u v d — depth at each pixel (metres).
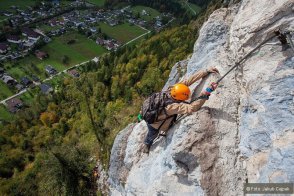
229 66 8.35
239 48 8.09
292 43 6.56
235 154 6.92
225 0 19.17
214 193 6.63
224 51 9.04
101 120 32.41
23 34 178.38
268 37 7.41
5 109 115.81
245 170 6.66
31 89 128.38
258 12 7.94
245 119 7.07
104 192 18.56
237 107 7.54
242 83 7.74
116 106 37.38
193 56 10.70
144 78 66.25
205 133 7.14
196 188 6.96
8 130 76.81
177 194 7.27
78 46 165.25
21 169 54.50
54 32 180.50
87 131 34.56
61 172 21.22
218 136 7.15
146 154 9.70
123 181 11.37
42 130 66.12
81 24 194.62
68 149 22.47
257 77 7.18
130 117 26.20
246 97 7.32
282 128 6.07
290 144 5.58
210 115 7.42
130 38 182.62
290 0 7.09
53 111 73.69
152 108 7.14
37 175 33.25
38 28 188.00
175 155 7.14
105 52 162.25
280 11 7.22
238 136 7.11
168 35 98.12
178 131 7.44
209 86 7.51
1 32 177.62
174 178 7.50
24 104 118.00
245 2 8.93
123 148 11.89
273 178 5.47
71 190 20.91
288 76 6.61
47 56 154.88
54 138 55.50
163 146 8.53
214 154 6.94
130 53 99.94
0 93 125.31
